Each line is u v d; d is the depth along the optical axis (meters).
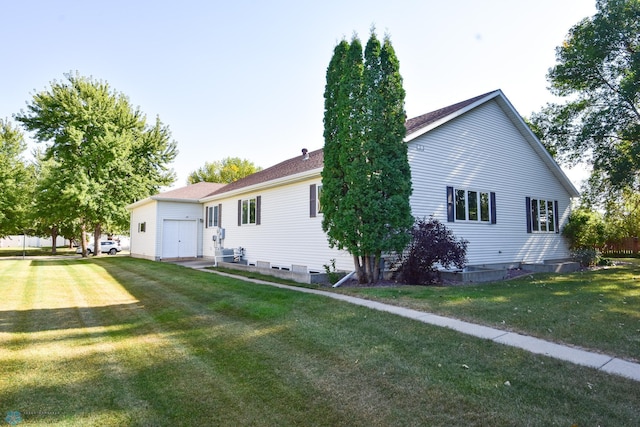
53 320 7.10
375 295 8.23
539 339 5.21
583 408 3.32
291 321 6.36
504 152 15.74
